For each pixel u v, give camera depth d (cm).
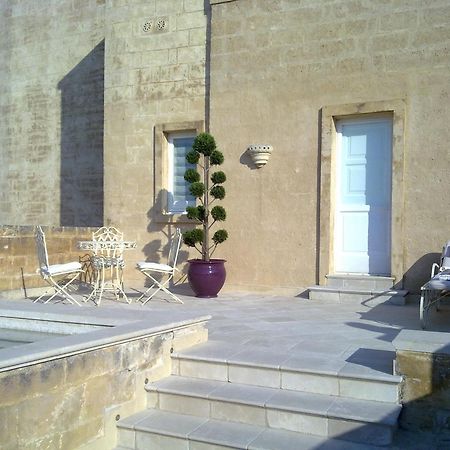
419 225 691
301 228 769
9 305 522
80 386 345
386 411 346
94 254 761
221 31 829
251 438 346
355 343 463
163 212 893
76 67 1188
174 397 395
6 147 1305
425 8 688
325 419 346
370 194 741
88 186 1172
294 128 773
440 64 681
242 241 810
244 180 810
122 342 381
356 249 748
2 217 1317
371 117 737
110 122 945
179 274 873
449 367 344
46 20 1227
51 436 323
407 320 573
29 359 302
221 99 829
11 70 1288
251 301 718
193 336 461
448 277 529
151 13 905
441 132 681
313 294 726
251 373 404
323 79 752
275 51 787
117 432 376
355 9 730
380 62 715
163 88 898
